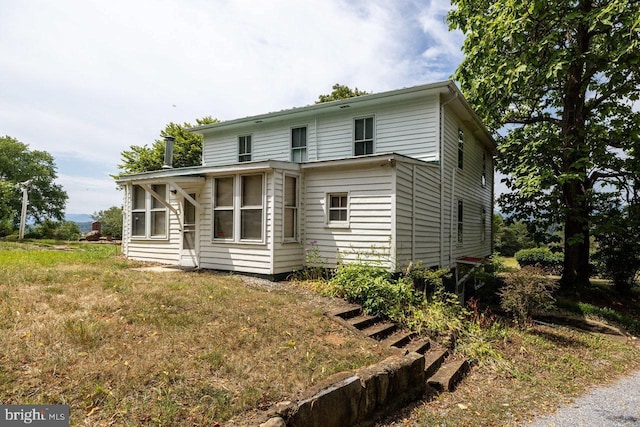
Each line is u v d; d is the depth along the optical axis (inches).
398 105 395.9
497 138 576.7
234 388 119.5
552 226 495.5
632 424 162.6
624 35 319.0
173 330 158.6
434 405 164.1
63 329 139.9
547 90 463.8
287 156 472.1
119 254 473.1
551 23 372.5
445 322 244.1
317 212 338.3
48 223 913.5
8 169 1389.0
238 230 331.9
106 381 109.7
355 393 130.3
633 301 440.5
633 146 402.0
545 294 308.3
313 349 166.2
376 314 241.8
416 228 338.0
